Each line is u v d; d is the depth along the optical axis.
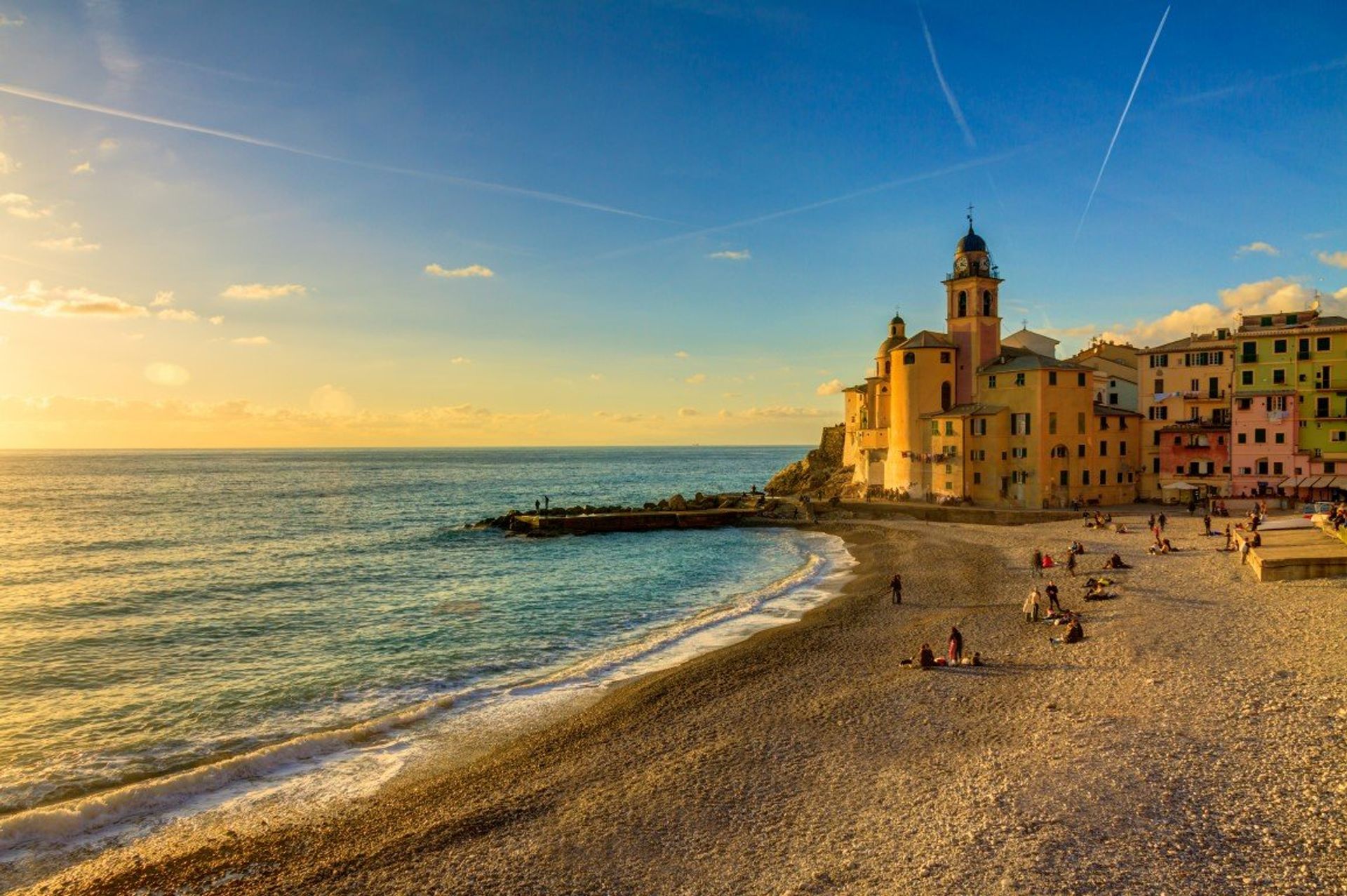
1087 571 52.75
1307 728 23.88
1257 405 80.81
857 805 21.70
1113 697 27.95
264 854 21.02
